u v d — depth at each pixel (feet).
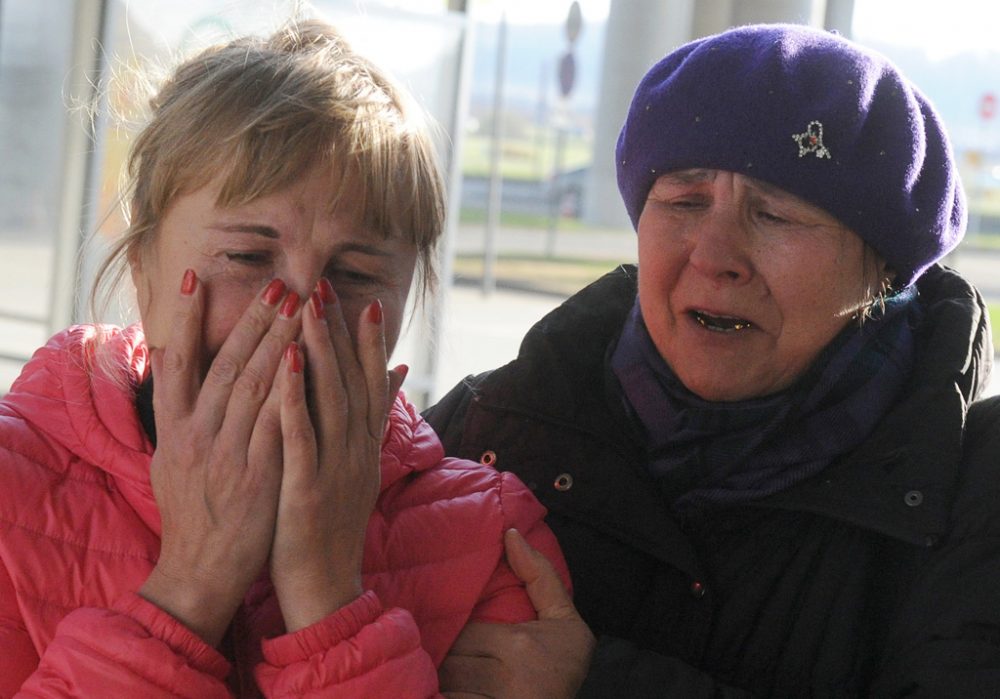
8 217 11.71
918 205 4.74
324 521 3.79
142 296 3.91
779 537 4.84
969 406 4.97
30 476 3.78
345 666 3.63
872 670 4.67
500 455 5.21
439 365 13.01
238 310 3.76
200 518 3.71
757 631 4.78
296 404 3.69
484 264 18.81
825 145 4.54
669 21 15.39
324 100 3.76
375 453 3.91
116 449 3.86
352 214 3.74
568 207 17.83
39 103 11.29
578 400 5.20
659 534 4.87
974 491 4.64
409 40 12.61
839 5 12.30
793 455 4.82
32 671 3.65
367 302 3.91
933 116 4.86
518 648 4.32
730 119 4.58
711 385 4.84
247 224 3.67
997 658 4.27
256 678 3.73
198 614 3.66
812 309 4.71
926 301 5.37
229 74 3.82
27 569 3.66
